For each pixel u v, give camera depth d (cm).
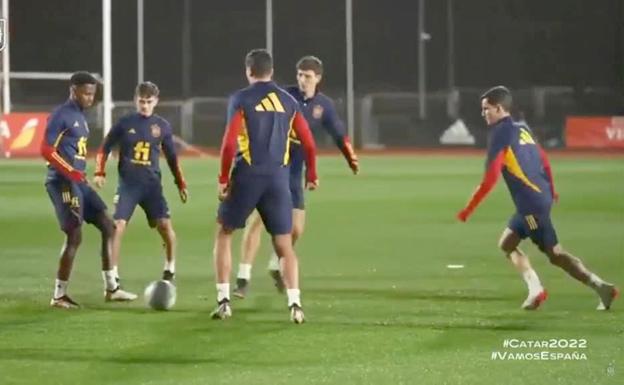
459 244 5647
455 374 2805
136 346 3147
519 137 3666
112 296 3975
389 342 3209
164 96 16588
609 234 6038
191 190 8556
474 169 11025
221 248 3597
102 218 3944
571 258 3750
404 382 2719
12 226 6362
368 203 7750
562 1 16700
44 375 2806
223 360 2975
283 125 3519
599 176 10050
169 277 4341
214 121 14662
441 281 4450
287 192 3550
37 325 3469
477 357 3005
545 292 3788
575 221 6656
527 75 16825
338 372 2828
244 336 3294
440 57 16900
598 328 3425
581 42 16662
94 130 13875
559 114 15638
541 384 2702
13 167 10950
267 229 3575
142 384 2714
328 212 7181
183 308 3803
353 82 16800
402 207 7494
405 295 4100
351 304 3897
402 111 15512
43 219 6700
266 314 3688
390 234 6075
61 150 3844
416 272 4706
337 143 4228
